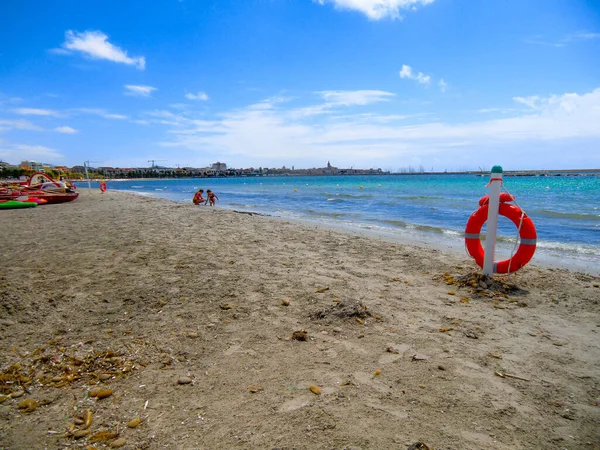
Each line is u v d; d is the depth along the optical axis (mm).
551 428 2320
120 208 17969
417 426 2295
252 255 7117
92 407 2490
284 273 5855
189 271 5848
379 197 29547
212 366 3031
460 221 14656
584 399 2646
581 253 8508
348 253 7488
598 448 2148
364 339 3551
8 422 2332
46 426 2291
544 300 4773
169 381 2803
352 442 2133
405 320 4043
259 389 2688
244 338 3553
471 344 3494
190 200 29781
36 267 5996
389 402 2543
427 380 2838
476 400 2596
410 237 10656
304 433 2207
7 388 2709
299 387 2715
